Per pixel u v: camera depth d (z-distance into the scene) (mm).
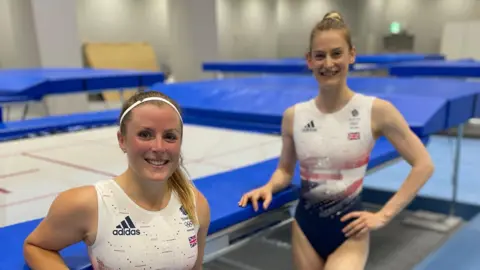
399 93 3584
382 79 4660
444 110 2934
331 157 1825
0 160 3074
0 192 2420
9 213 2111
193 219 1331
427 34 11414
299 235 1998
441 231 3182
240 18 13109
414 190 1745
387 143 2691
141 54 10453
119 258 1218
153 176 1209
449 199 3533
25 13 7391
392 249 2898
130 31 10883
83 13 9961
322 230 1906
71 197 1203
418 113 2836
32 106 8102
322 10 13070
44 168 2879
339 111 1819
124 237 1223
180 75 9680
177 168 1345
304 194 1939
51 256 1236
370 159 2357
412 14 11523
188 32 9344
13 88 4324
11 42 9047
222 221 1699
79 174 2748
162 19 11430
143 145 1194
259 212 1848
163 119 1214
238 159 2992
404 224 3330
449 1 10914
